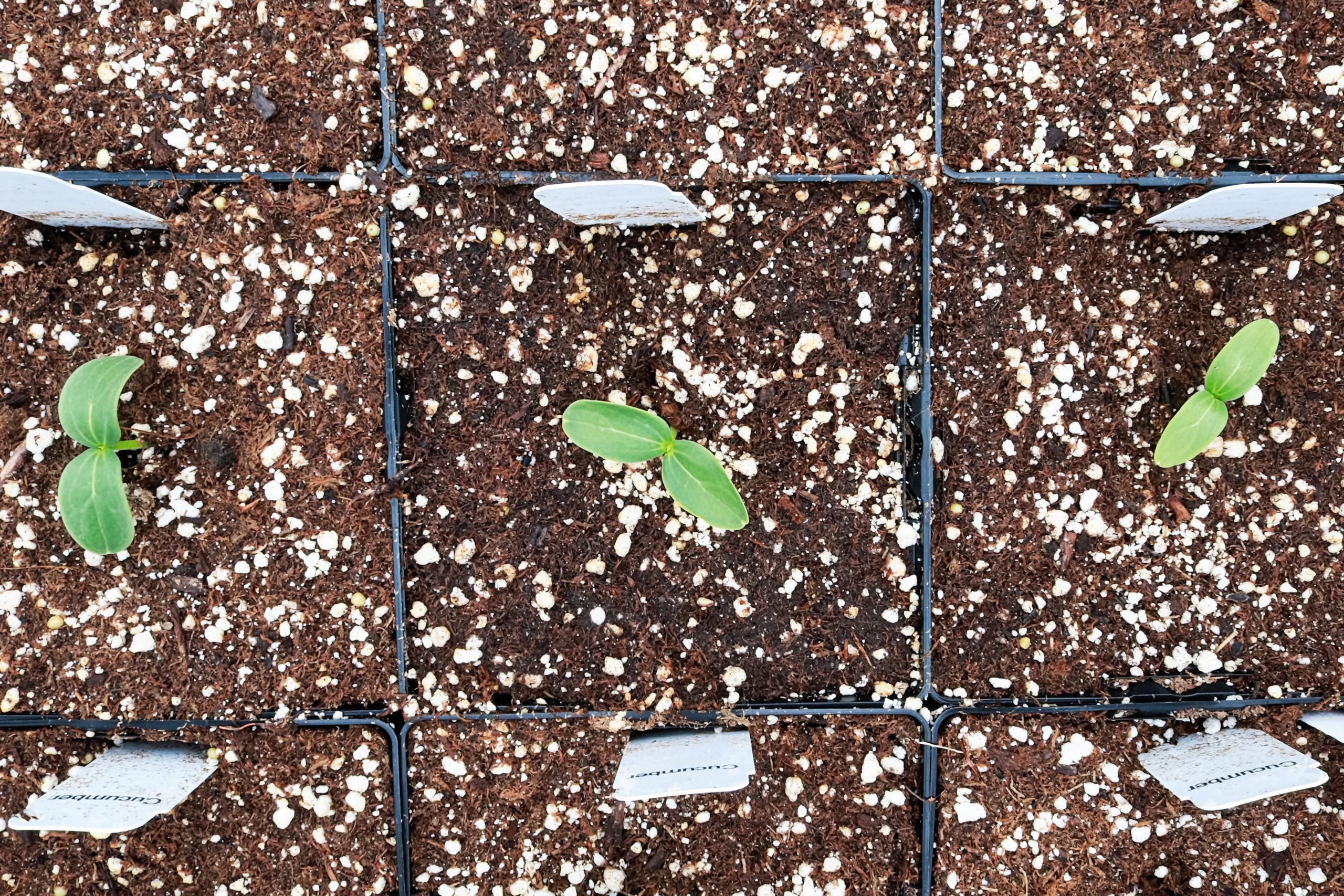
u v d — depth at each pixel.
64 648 0.31
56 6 0.31
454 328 0.31
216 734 0.32
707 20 0.31
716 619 0.32
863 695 0.32
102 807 0.30
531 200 0.31
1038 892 0.32
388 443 0.31
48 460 0.31
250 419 0.31
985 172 0.31
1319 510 0.32
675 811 0.32
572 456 0.32
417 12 0.31
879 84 0.31
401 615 0.31
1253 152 0.31
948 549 0.32
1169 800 0.32
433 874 0.32
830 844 0.32
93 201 0.30
